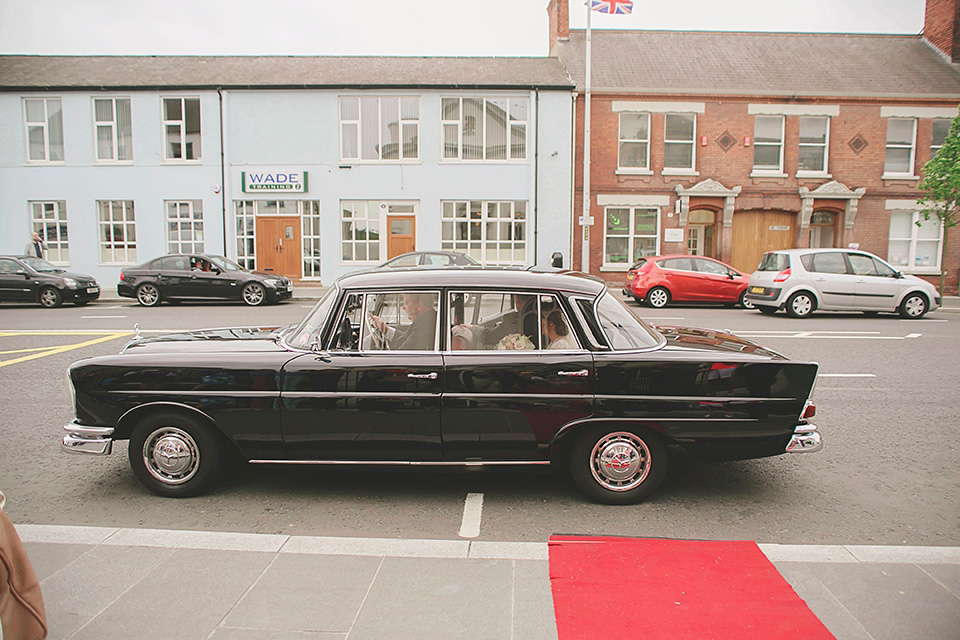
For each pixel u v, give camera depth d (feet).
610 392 13.09
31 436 18.40
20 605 7.40
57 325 41.83
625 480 13.48
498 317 13.61
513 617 9.11
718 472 15.79
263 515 13.01
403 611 9.25
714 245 72.28
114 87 67.72
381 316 13.69
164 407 13.61
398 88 68.18
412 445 13.26
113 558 10.92
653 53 76.28
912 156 71.56
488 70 72.33
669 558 11.03
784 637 8.68
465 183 69.62
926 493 14.44
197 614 9.19
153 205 69.56
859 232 71.61
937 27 78.13
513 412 13.08
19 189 69.87
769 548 11.46
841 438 18.60
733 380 13.12
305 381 13.24
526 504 13.62
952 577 10.41
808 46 78.28
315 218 70.03
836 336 37.88
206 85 67.82
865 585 10.12
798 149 70.79
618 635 8.68
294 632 8.74
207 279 55.72
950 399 23.08
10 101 68.95
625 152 70.64
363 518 12.88
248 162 69.21
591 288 13.82
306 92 68.49
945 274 72.23
